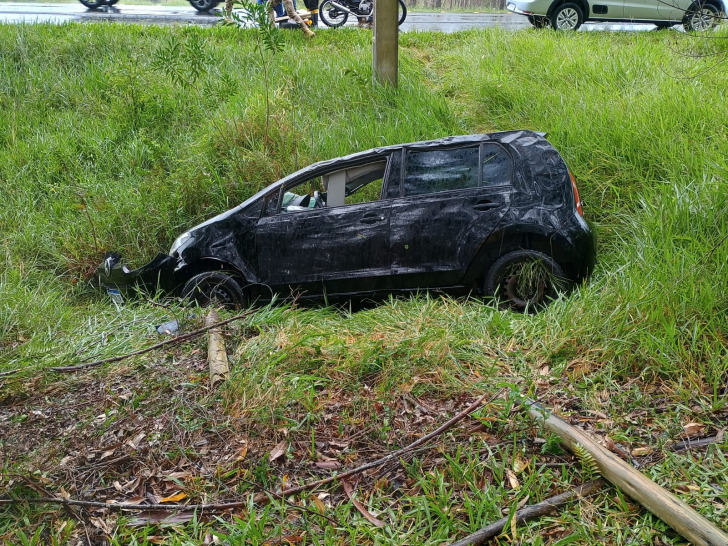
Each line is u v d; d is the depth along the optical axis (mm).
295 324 4984
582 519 3096
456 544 2988
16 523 3393
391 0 10008
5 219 8086
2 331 5395
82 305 6812
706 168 6359
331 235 5730
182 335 5078
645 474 3338
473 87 10383
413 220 5570
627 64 10148
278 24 15164
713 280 4699
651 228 5613
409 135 8523
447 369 4371
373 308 5770
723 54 9852
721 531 2771
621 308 4586
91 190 8414
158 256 6141
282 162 8180
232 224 5965
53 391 4574
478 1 26234
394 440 3848
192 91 10453
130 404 4332
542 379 4227
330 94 10266
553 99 9195
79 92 11062
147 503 3525
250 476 3639
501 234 5395
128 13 18172
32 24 14008
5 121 10203
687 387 4016
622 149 7285
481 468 3500
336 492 3508
